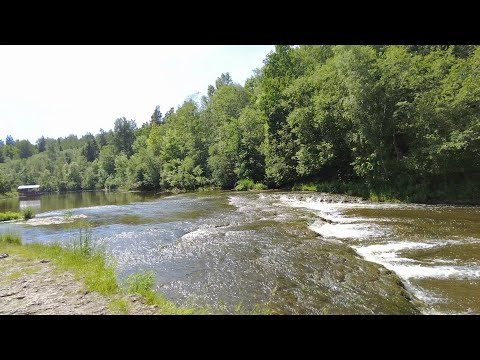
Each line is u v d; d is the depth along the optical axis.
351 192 23.36
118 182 75.62
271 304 6.55
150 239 13.30
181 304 6.70
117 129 94.94
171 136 57.44
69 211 26.05
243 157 37.03
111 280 7.27
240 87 57.88
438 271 7.95
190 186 47.12
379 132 18.62
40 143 154.38
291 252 10.08
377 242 10.70
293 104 28.34
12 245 12.11
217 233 13.39
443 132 18.03
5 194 69.81
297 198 23.33
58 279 7.50
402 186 20.19
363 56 14.06
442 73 17.28
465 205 17.23
